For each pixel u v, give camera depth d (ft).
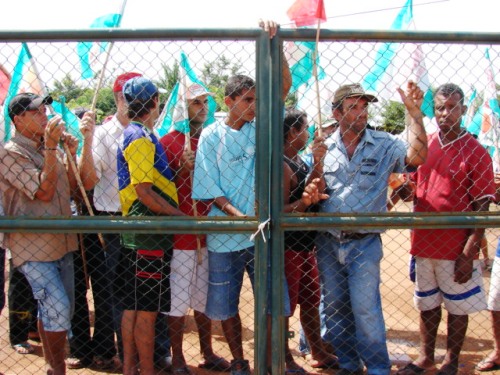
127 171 10.42
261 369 9.75
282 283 9.61
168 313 11.21
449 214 9.53
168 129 12.73
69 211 11.25
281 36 9.21
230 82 10.50
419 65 10.02
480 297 11.50
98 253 12.28
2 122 11.78
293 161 11.64
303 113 11.75
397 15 10.32
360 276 10.69
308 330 12.47
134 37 9.11
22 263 10.71
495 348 12.44
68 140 11.02
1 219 9.40
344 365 11.48
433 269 11.66
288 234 11.13
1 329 15.05
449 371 11.67
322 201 10.93
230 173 10.55
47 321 10.72
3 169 10.46
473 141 11.26
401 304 17.46
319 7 9.13
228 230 9.43
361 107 10.50
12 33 9.04
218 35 9.14
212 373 12.25
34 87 10.77
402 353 13.55
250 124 10.66
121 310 11.19
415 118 10.19
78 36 9.09
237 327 11.53
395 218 9.48
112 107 13.74
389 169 10.75
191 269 11.50
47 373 11.37
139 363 11.05
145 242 10.14
